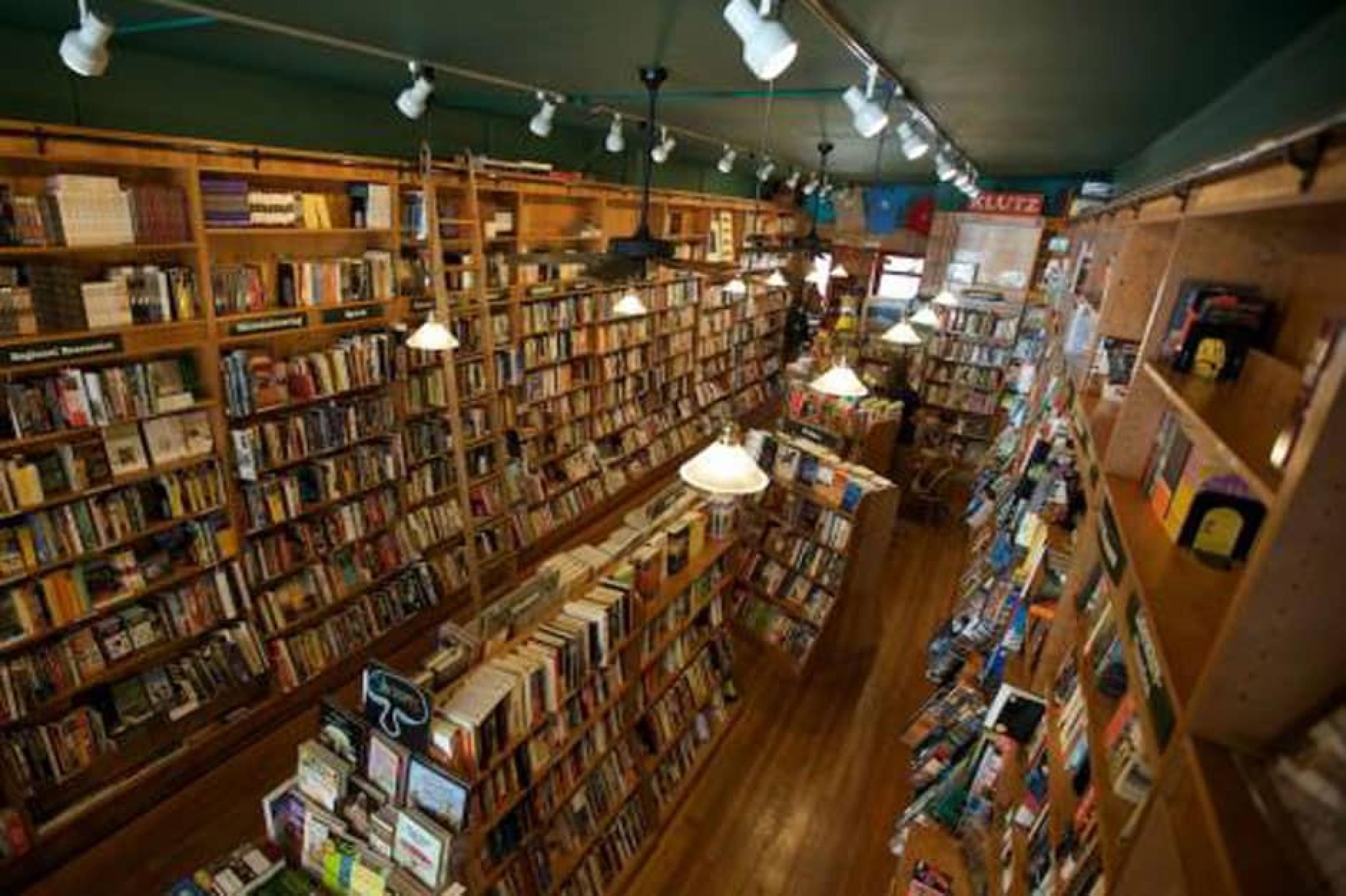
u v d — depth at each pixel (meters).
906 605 5.55
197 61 3.59
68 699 3.19
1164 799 1.01
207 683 3.59
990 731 2.47
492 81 3.65
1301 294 1.53
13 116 3.03
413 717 2.00
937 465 7.77
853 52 2.61
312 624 4.18
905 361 8.30
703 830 3.48
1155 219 2.18
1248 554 1.45
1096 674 1.78
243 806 3.47
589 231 6.02
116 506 3.18
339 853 2.06
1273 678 0.90
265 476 3.82
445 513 5.02
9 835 2.88
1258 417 1.31
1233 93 2.59
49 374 2.96
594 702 2.88
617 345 6.79
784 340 11.39
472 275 4.91
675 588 3.31
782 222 10.52
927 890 2.51
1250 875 0.76
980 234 7.60
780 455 4.81
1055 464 3.22
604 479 6.89
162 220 3.12
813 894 3.19
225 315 3.49
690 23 2.47
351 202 4.12
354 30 2.75
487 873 2.34
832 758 3.97
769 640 4.75
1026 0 1.93
